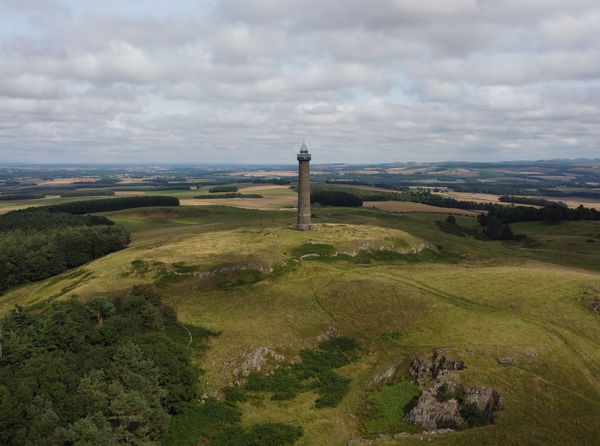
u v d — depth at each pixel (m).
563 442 36.22
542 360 46.41
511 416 39.66
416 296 64.56
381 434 40.75
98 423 35.72
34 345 46.59
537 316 57.16
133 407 37.69
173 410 43.19
